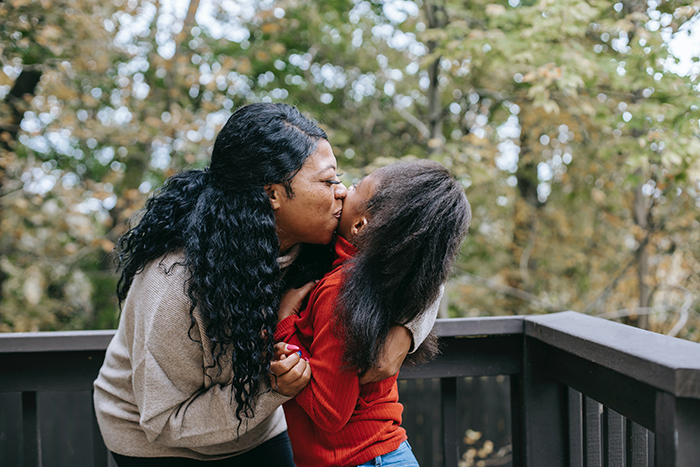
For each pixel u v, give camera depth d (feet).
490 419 11.14
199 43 19.60
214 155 3.53
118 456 3.99
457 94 21.47
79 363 5.01
